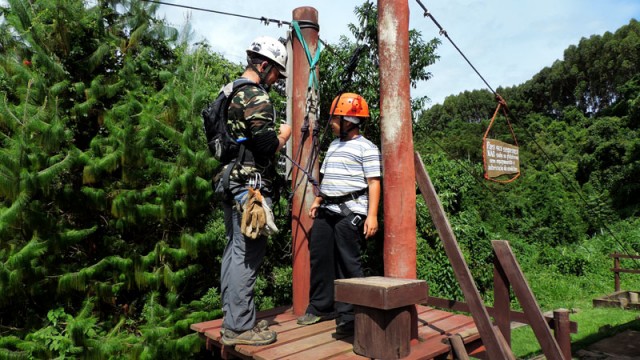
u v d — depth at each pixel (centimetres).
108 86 445
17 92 413
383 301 215
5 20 426
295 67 382
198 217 511
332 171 302
